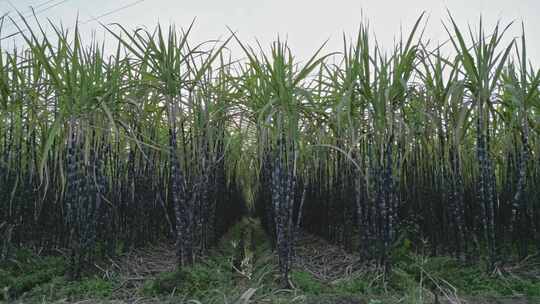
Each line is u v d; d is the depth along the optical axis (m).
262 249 5.82
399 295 3.17
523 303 2.87
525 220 3.95
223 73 4.28
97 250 4.36
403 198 5.17
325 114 3.92
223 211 6.55
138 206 4.91
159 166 5.07
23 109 4.33
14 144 4.22
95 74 3.67
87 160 3.66
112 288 3.59
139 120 4.32
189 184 4.25
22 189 4.32
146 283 3.57
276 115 3.67
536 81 3.45
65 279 3.71
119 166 4.64
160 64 3.68
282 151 3.63
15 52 4.18
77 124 3.65
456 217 3.92
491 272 3.51
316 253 4.96
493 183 4.01
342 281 3.60
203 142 4.44
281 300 3.00
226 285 3.54
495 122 3.81
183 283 3.46
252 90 4.08
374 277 3.53
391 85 3.47
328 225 5.53
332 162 5.36
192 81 3.82
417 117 4.05
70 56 3.72
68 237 4.74
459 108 3.67
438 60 3.86
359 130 4.02
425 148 4.46
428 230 4.57
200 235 4.57
